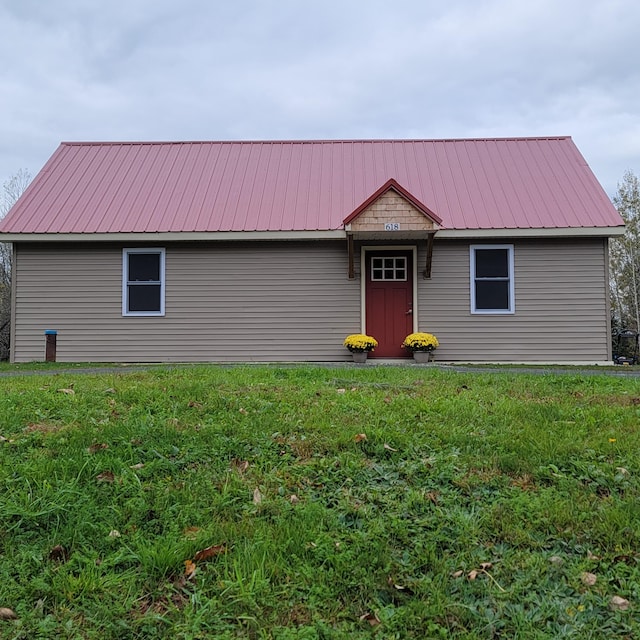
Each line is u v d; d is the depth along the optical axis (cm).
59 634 214
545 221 1111
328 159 1387
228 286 1169
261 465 360
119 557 259
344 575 246
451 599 233
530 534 278
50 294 1173
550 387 612
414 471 349
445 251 1149
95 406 485
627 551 262
